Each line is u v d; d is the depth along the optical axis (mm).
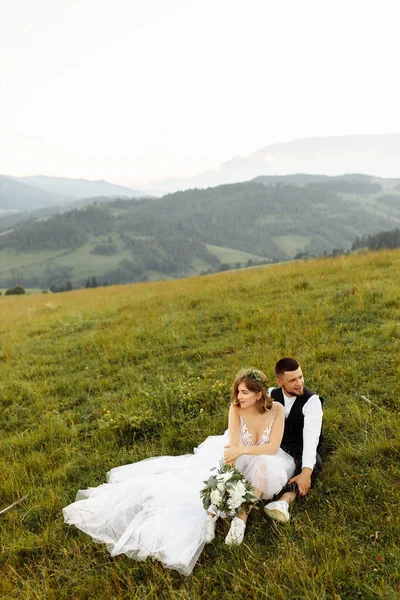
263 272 18812
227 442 4773
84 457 5711
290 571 3350
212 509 3869
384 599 2998
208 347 9117
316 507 4102
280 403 4605
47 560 4051
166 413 6402
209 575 3537
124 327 11758
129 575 3596
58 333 13055
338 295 11070
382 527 3684
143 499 4223
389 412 5363
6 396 8289
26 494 5047
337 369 6742
